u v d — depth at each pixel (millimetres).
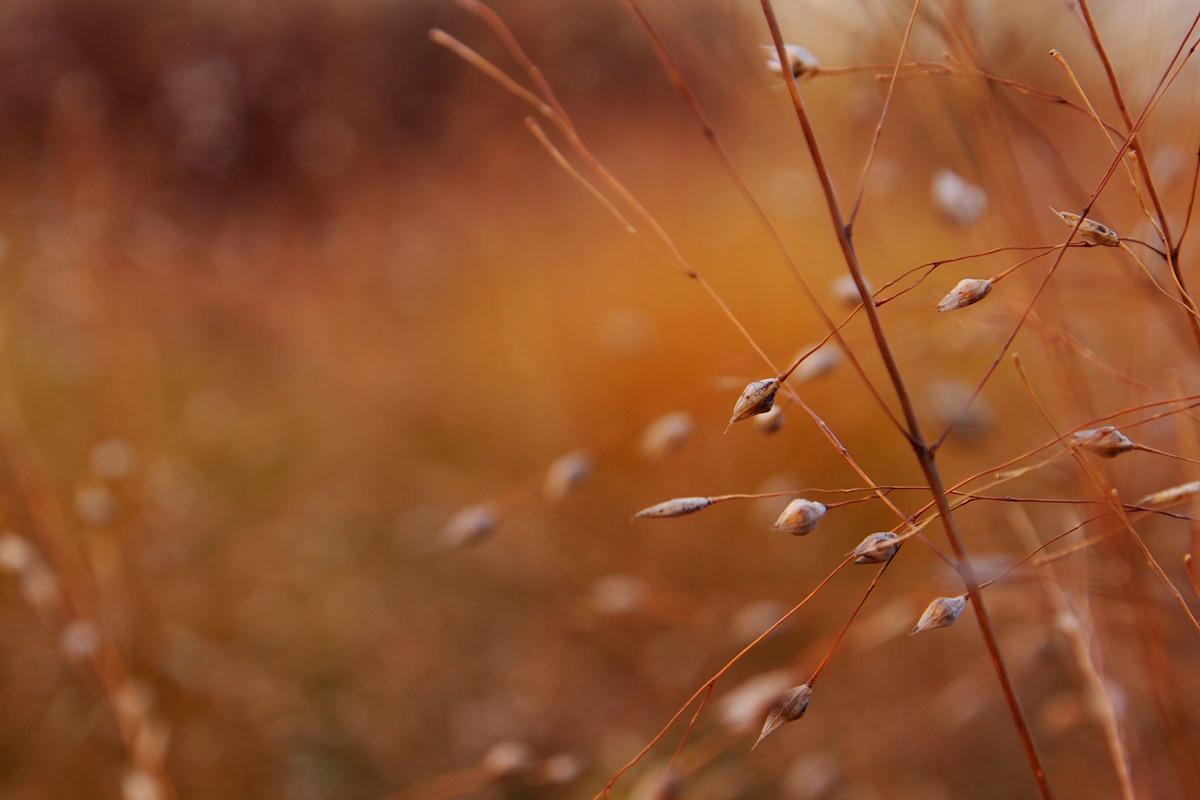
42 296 579
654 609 316
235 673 358
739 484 385
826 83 371
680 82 211
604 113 618
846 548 367
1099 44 197
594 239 571
